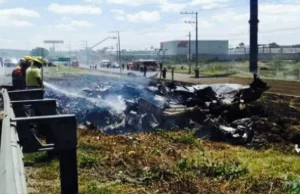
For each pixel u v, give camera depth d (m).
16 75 11.94
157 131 10.59
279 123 13.10
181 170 6.22
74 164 4.66
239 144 11.40
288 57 66.88
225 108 13.87
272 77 45.53
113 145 8.05
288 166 7.71
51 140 4.58
